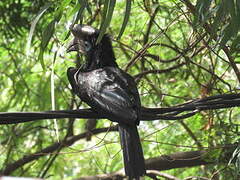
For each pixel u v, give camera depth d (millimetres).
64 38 9680
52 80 8773
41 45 8602
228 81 12203
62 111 8070
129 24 12656
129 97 8438
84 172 13961
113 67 9227
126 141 8227
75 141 13453
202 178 11125
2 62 14086
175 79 12711
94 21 12461
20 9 12367
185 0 9219
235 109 11375
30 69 13633
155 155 13078
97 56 9734
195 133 12359
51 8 11570
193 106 8656
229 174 10312
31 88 13977
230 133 10461
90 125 13500
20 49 13445
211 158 10570
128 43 12805
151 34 12578
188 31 11906
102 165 13586
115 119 8352
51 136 13844
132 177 8047
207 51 10922
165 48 12812
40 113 7918
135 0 11461
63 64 13055
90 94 8719
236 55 9516
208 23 9719
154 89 11406
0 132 14016
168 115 8820
